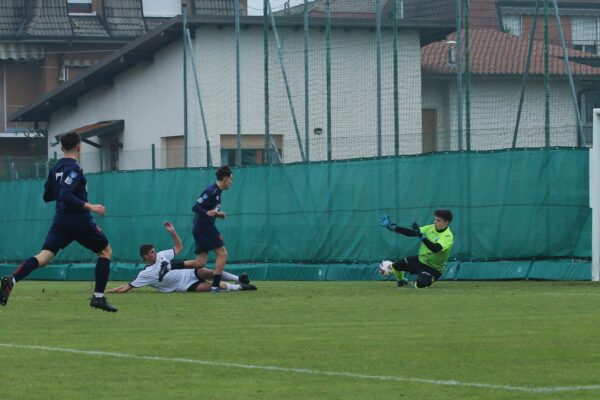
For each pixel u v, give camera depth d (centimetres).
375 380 3042
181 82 13638
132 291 7312
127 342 3953
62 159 5169
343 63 12681
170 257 7162
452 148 12194
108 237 10550
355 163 9100
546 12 9262
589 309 5319
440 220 7269
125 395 2831
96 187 10694
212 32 13100
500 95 12512
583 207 8206
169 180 10106
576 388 2900
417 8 13288
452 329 4350
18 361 3456
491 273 8406
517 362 3384
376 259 8962
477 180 8500
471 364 3344
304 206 9350
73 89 16350
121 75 15300
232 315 5097
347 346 3794
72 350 3725
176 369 3269
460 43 9594
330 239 9200
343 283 8462
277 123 12925
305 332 4272
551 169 8269
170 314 5181
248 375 3147
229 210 9719
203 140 13112
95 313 5275
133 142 15000
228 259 9712
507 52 13138
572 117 12381
